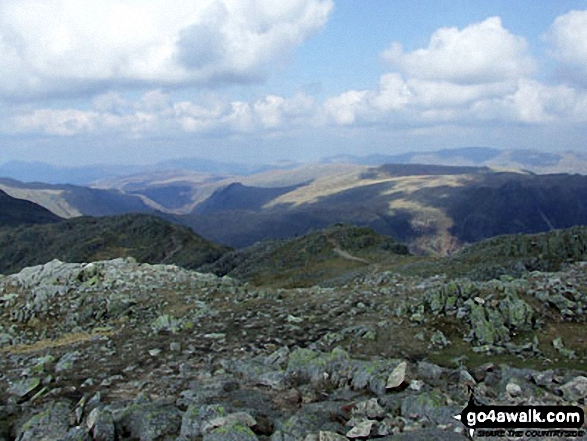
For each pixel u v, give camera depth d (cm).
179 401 1444
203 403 1399
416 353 1992
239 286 3900
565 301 2331
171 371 1844
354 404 1312
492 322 2161
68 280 3884
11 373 1958
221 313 2820
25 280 3909
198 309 3058
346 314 2591
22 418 1467
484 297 2355
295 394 1472
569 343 2019
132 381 1741
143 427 1263
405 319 2383
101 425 1258
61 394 1647
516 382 1366
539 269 5922
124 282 3891
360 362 1602
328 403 1344
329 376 1580
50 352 2272
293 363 1684
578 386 1293
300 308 2823
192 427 1200
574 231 6494
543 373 1430
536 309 2286
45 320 3306
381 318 2445
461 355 1953
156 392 1605
